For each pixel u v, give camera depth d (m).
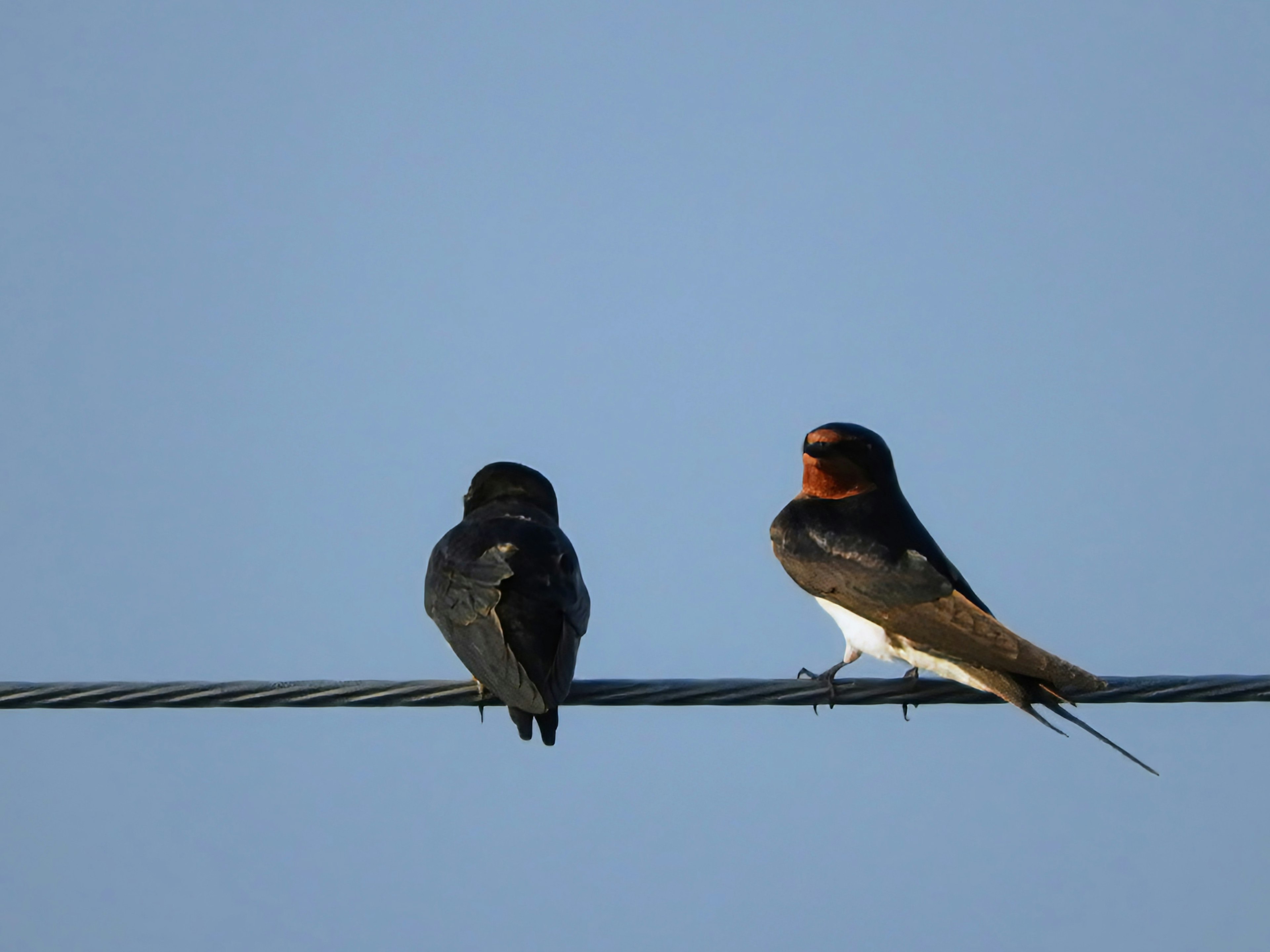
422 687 11.71
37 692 11.15
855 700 12.20
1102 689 11.55
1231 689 11.48
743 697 12.05
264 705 11.38
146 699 11.23
